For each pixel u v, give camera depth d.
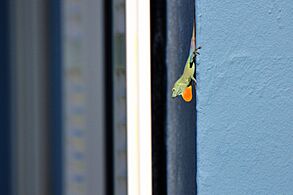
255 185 1.03
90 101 1.57
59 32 1.75
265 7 1.03
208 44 1.02
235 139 1.03
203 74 1.02
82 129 1.64
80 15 1.66
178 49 1.04
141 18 1.04
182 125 1.04
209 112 1.02
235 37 1.03
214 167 1.02
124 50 1.15
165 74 1.04
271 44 1.03
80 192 1.63
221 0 1.02
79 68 1.68
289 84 1.03
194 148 1.04
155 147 1.04
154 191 1.04
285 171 1.04
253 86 1.03
